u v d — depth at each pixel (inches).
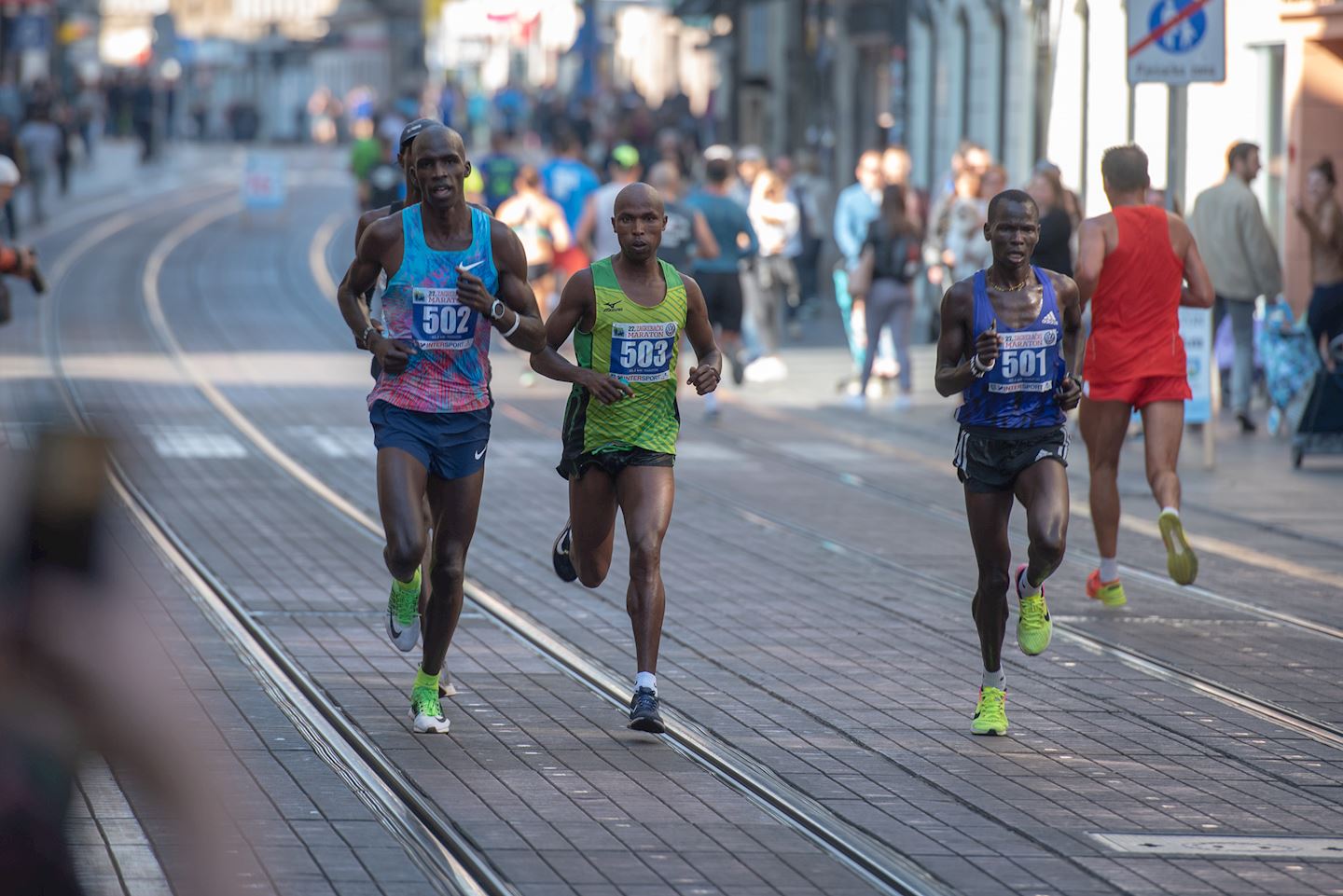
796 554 1859.0
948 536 1969.7
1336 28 3048.7
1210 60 2071.9
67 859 505.0
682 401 3056.1
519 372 3393.2
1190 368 2399.1
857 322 3110.2
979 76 4264.3
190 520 1931.6
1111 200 1600.6
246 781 1075.9
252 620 1504.7
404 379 1165.1
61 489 503.2
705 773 1123.9
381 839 983.0
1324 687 1368.1
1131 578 1765.5
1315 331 2426.2
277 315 4143.7
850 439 2677.2
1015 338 1195.3
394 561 1138.7
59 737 491.8
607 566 1254.9
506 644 1459.2
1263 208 3294.8
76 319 3919.8
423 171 1148.5
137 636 508.4
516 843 981.8
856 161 5265.8
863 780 1111.6
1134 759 1172.5
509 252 1175.0
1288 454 2564.0
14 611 495.8
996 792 1093.8
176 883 874.1
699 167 6624.0
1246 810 1069.8
